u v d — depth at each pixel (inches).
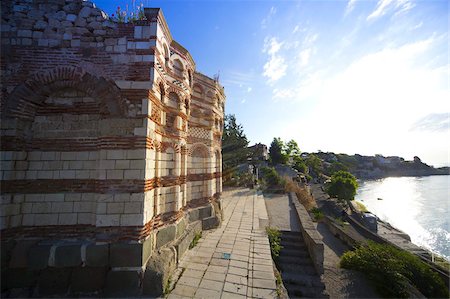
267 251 312.5
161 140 291.4
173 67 329.4
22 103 225.9
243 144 1185.4
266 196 839.1
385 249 372.2
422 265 341.1
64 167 234.7
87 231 227.9
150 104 239.8
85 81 233.5
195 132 422.9
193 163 416.5
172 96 325.7
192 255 296.2
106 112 232.2
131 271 209.0
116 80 235.0
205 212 414.3
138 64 238.8
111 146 227.0
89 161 236.1
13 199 218.2
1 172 212.7
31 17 235.8
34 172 230.5
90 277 208.1
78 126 239.0
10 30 232.1
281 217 533.6
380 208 1541.6
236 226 430.0
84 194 232.8
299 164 2000.5
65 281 208.1
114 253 210.8
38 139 234.5
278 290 225.3
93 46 239.1
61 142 237.0
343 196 1083.9
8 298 201.5
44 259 209.3
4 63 226.8
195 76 422.3
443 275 356.8
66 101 240.8
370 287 318.0
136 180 223.3
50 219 227.3
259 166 1462.8
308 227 396.2
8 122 219.6
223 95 542.9
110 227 217.5
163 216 288.4
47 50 233.9
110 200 220.7
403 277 311.1
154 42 243.3
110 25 242.7
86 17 241.4
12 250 213.5
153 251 244.4
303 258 351.3
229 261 279.9
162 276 211.2
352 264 364.5
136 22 246.1
